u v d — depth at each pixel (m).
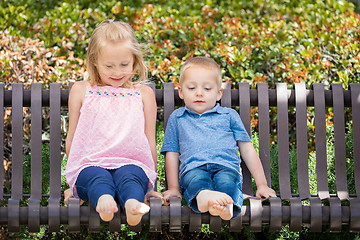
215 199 2.62
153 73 4.31
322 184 3.09
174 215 2.73
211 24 5.09
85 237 3.82
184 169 2.95
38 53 4.31
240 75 4.41
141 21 5.07
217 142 2.99
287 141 3.14
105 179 2.68
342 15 5.38
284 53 4.57
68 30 4.88
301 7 5.83
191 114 3.11
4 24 5.05
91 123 2.93
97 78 3.03
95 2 5.69
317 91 3.18
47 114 4.38
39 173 3.02
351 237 3.67
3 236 3.80
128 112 2.96
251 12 5.86
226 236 3.88
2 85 3.09
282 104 3.17
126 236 3.80
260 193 2.93
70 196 2.86
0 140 3.05
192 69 3.07
